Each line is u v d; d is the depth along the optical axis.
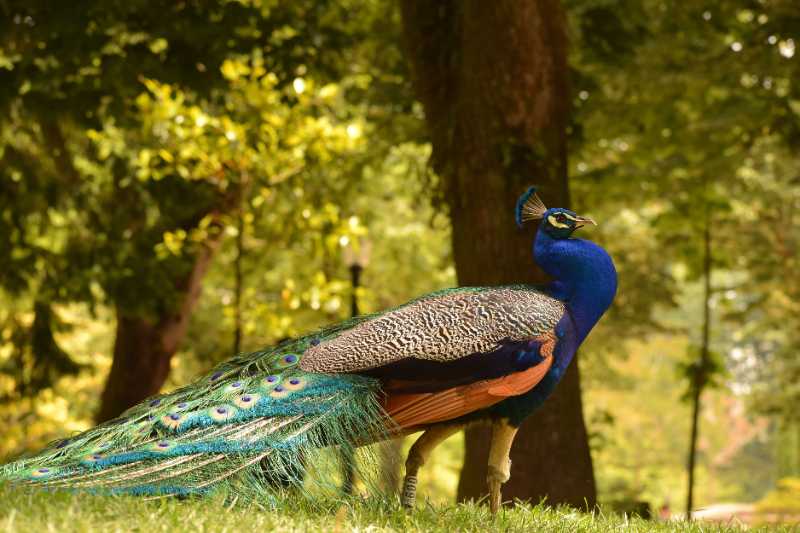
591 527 6.67
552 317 6.04
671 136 15.98
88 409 22.52
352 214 16.75
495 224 10.24
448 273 23.03
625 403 38.34
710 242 19.33
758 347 43.38
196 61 12.05
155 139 15.56
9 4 11.69
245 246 20.28
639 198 18.38
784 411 25.42
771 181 21.48
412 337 5.82
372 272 22.70
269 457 5.58
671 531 6.93
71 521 4.74
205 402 5.80
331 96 15.72
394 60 14.82
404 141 15.58
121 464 5.44
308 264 21.11
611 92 16.31
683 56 14.99
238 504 5.46
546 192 10.28
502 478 6.23
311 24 13.02
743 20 16.75
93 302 15.82
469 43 10.38
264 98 14.87
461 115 10.42
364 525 5.58
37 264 16.22
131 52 11.91
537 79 10.30
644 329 23.05
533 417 10.01
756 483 47.03
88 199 15.72
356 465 5.76
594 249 6.34
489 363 5.84
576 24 13.43
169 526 4.88
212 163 15.70
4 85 12.04
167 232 15.86
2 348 18.78
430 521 6.03
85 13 11.09
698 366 16.75
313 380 5.82
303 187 17.02
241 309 17.45
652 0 14.31
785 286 22.75
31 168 15.11
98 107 12.23
